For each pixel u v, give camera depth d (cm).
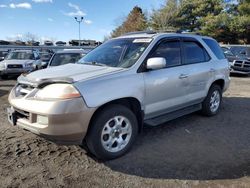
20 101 397
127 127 432
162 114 507
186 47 559
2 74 1424
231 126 579
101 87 393
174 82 506
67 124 365
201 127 569
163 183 354
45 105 366
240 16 3491
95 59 502
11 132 532
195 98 576
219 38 3803
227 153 443
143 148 460
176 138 507
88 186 347
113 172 382
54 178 365
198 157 428
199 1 3947
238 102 814
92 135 393
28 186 346
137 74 443
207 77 600
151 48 476
